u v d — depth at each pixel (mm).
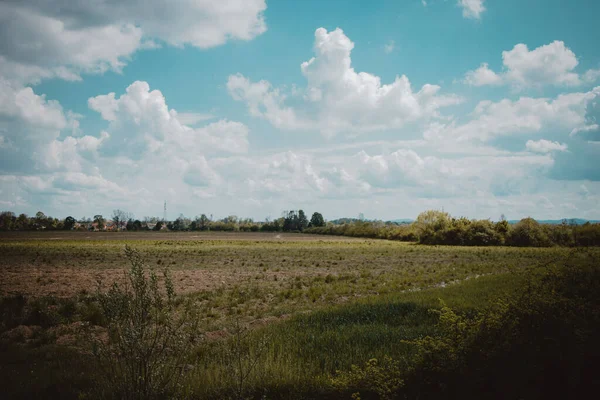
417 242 73688
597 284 7105
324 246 61875
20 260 35094
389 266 30766
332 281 22547
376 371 6188
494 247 55906
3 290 19219
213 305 15602
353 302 14945
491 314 6633
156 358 5168
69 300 15789
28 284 21156
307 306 15367
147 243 70188
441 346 6355
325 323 11008
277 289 19875
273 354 7520
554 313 6062
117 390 5121
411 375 6195
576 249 9164
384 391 5789
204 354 8016
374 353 7609
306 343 8633
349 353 7766
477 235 62812
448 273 24734
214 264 32969
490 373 5746
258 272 27406
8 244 62406
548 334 5812
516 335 6008
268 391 6078
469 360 5992
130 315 5086
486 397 5668
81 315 13164
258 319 13039
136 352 4969
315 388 6164
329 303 16016
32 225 177625
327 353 7848
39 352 9188
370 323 10766
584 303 6316
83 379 6762
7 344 9883
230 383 6156
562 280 7453
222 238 103812
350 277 23828
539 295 6586
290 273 26891
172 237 107688
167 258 38250
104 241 77875
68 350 9289
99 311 12719
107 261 34625
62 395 6211
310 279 23344
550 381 5586
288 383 6258
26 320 12523
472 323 6742
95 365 7281
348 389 6004
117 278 23250
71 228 183625
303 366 7160
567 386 5535
